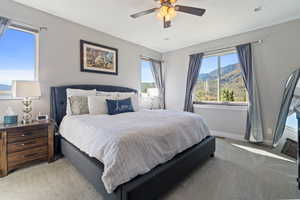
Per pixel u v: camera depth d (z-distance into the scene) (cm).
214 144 246
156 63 467
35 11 238
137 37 361
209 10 241
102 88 319
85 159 160
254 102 308
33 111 238
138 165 129
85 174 161
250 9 239
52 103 253
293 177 183
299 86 252
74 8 238
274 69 293
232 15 257
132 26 301
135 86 407
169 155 160
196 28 310
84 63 300
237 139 341
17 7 221
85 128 178
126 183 120
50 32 255
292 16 262
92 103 256
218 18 268
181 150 179
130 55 393
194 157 193
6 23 207
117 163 119
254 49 316
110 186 114
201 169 204
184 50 436
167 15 199
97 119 205
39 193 150
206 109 393
